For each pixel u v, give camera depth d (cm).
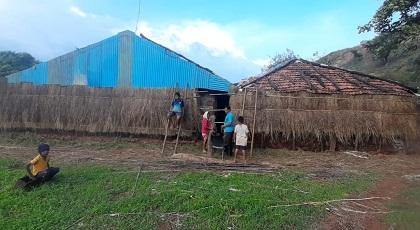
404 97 1677
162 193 953
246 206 887
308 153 1589
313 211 889
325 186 1077
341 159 1496
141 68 1992
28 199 938
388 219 873
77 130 1809
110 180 1068
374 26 1923
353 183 1116
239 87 1738
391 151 1647
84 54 2058
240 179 1098
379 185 1117
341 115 1627
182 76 1941
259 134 1642
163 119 1733
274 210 880
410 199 992
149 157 1427
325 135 1627
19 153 1448
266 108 1631
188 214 859
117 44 2023
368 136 1638
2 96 1858
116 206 891
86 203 917
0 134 1820
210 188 1003
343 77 1873
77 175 1112
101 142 1720
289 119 1614
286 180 1115
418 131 1661
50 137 1795
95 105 1802
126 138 1773
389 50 2002
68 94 1830
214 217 842
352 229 830
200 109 1723
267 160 1441
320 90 1664
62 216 852
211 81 1916
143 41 1994
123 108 1775
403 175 1236
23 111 1844
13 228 802
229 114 1502
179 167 1221
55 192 979
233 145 1523
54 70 2089
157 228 813
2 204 909
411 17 1858
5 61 3875
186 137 1727
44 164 1057
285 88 1691
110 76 2025
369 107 1644
